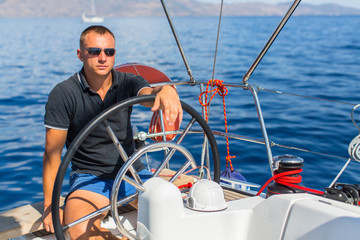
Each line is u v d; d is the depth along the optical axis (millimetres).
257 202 1368
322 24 69312
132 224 1760
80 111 1668
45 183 1634
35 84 13516
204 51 25891
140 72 2367
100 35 1598
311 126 6688
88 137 1680
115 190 1324
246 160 4992
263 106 8422
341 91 10914
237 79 13742
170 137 1910
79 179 1668
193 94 9633
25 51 28172
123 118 1722
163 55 24328
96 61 1601
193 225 1242
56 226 1329
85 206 1536
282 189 1536
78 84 1662
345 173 4492
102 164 1701
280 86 12141
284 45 28891
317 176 4441
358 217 1052
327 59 19875
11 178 4910
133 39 41906
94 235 1512
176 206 1208
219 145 5559
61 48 30953
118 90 1739
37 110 9070
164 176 2055
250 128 6605
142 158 4949
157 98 1413
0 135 6969
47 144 1641
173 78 14000
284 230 1190
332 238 1071
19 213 1729
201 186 1295
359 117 7285
